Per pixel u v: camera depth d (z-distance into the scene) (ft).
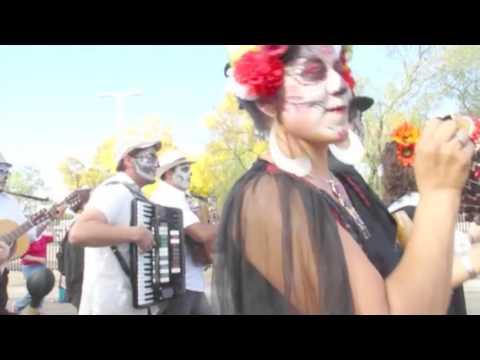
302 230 4.60
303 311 4.54
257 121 4.99
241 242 4.81
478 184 4.83
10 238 5.94
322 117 4.86
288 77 4.88
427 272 4.25
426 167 4.39
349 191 4.91
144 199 5.84
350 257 4.54
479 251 4.98
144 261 5.80
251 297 4.71
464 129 4.77
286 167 4.82
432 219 4.30
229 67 5.13
